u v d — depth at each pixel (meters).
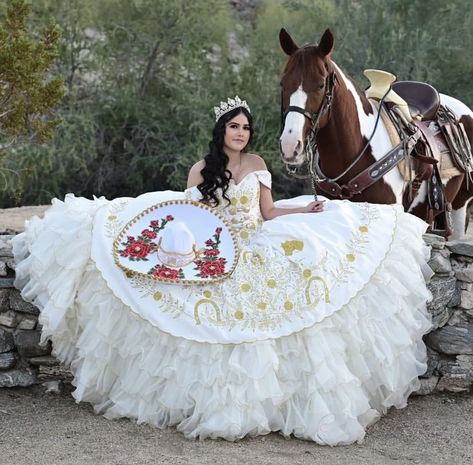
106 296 4.75
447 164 6.91
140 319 4.65
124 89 15.23
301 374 4.58
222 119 5.02
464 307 5.50
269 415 4.59
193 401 4.54
